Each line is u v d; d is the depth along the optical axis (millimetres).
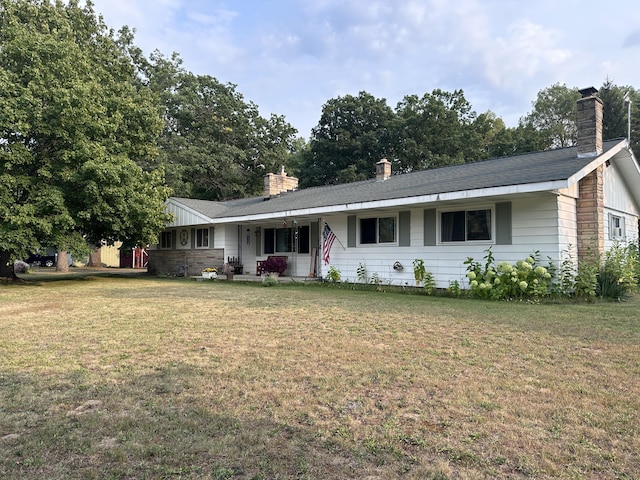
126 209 15133
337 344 5156
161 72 28891
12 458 2479
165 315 7422
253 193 34188
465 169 13320
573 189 10312
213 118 30969
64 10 19875
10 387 3693
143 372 4098
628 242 13383
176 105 29609
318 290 12211
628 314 7316
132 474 2309
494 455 2502
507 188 9234
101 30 22438
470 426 2887
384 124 34969
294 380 3836
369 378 3879
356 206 12281
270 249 17609
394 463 2422
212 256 18281
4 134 13234
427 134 34281
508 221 10500
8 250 13852
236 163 32188
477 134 35750
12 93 13188
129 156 17609
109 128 15305
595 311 7672
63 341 5406
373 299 9789
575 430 2820
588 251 10133
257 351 4848
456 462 2430
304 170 37125
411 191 11500
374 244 13289
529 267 9586
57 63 14219
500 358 4520
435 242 11797
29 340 5469
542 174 9281
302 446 2625
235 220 16203
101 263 34406
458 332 5848
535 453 2521
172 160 28047
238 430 2844
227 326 6355
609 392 3506
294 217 14852
